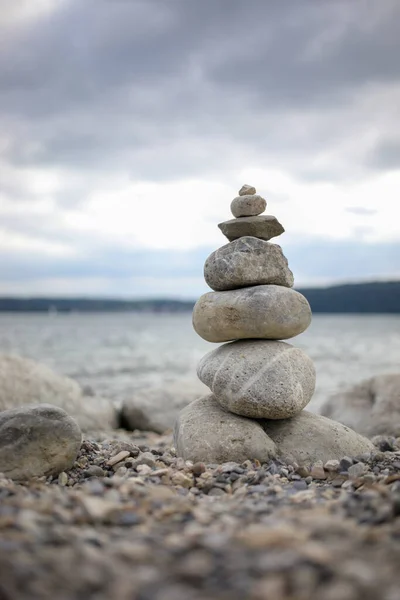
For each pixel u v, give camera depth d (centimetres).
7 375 145
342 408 135
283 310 86
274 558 38
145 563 39
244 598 34
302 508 55
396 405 128
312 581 35
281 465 80
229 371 85
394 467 78
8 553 39
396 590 35
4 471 70
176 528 48
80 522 49
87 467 79
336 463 78
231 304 87
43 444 73
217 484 69
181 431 86
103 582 36
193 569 37
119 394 221
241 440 82
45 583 35
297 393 84
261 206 92
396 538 44
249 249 88
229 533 45
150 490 61
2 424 73
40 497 56
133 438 138
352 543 42
